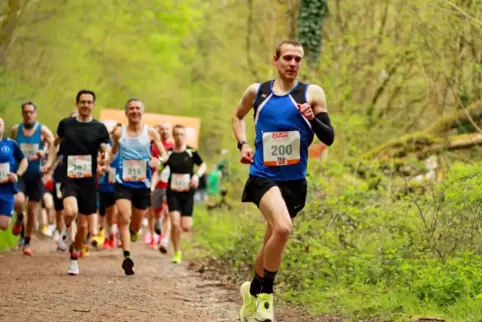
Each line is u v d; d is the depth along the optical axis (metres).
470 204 16.59
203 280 19.69
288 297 16.23
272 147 12.15
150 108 66.69
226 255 22.89
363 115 30.53
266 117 12.22
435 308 13.80
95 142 19.73
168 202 24.50
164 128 27.61
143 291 17.30
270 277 12.15
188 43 63.72
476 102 25.08
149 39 58.94
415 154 26.03
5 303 14.71
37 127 25.89
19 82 41.81
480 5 21.62
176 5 52.28
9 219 22.64
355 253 17.11
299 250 17.95
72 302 15.19
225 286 18.59
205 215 33.62
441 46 25.19
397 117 31.44
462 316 13.08
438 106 27.72
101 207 28.62
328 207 18.83
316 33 30.92
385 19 31.52
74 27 48.53
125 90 63.47
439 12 24.09
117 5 50.22
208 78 63.28
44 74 50.34
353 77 31.86
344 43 32.50
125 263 20.19
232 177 32.41
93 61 55.91
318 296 15.69
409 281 15.40
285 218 11.69
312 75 30.27
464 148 24.95
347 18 33.56
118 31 53.88
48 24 46.69
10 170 22.59
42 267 21.52
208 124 51.56
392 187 20.67
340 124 28.44
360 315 14.12
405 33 29.88
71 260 19.97
